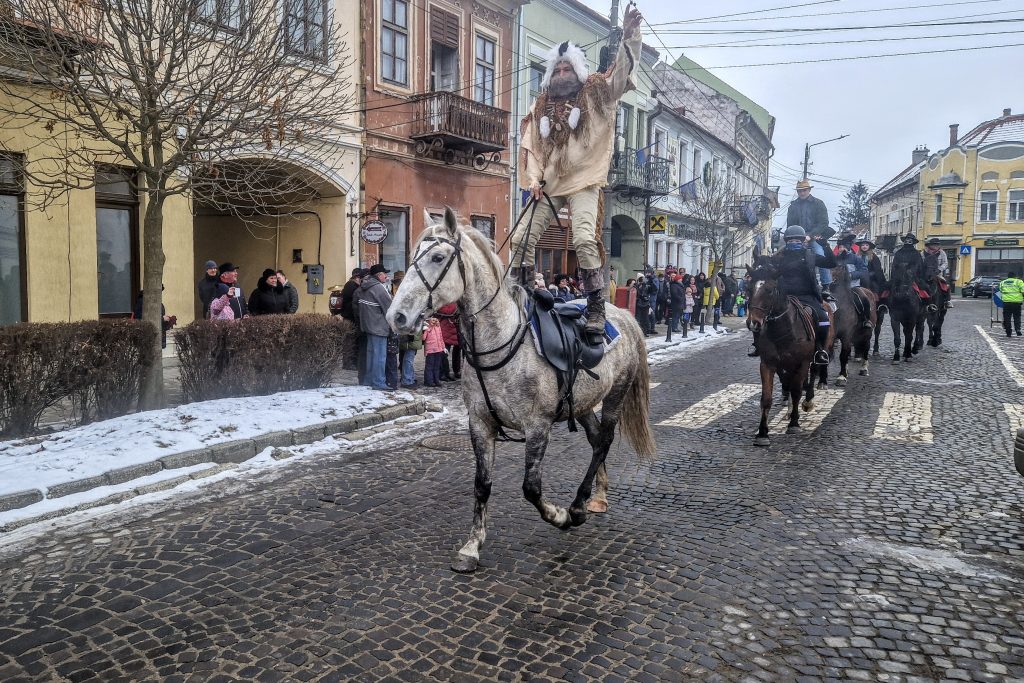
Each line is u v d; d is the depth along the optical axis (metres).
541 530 5.21
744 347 18.89
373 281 10.47
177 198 12.18
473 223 19.34
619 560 4.66
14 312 10.31
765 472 6.82
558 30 22.25
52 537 4.92
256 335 9.08
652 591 4.21
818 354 9.12
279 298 12.00
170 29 7.23
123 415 7.67
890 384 12.16
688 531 5.21
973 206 54.34
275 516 5.43
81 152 10.33
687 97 38.16
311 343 9.74
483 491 4.55
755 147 49.88
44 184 7.98
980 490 6.21
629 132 27.48
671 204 31.80
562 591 4.20
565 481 6.51
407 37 16.86
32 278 10.33
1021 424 8.88
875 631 3.77
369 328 10.41
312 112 9.02
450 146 17.88
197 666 3.34
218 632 3.66
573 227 5.13
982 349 17.50
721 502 5.91
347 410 8.73
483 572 4.45
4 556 4.59
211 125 7.84
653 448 5.90
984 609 4.03
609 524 5.36
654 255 30.70
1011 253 53.59
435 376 11.48
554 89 5.16
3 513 5.18
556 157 5.11
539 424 4.54
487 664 3.40
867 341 13.22
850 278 13.09
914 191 61.88
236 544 4.85
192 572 4.39
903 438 8.23
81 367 7.20
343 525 5.25
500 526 5.27
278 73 8.70
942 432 8.52
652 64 28.86
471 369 4.47
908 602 4.11
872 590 4.26
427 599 4.07
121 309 11.81
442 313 4.88
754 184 50.84
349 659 3.42
